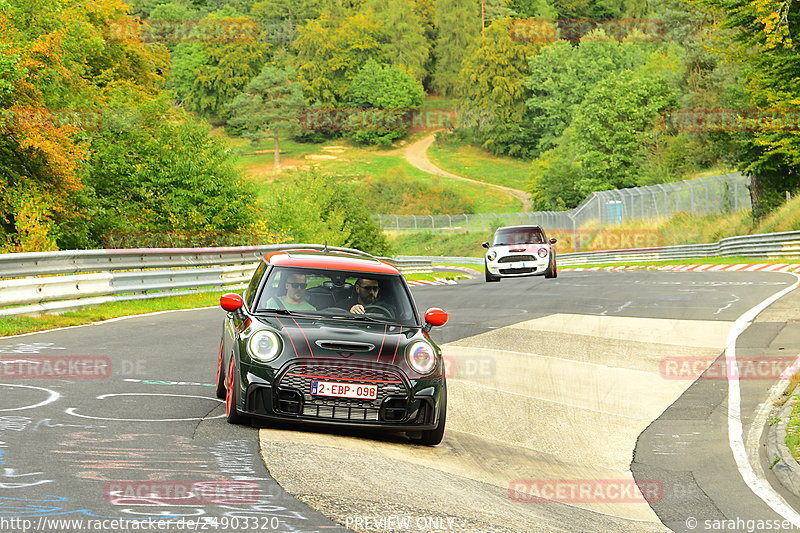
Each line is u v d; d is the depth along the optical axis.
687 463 29.78
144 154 143.00
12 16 120.75
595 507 23.88
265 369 27.27
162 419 27.89
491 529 19.50
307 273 31.31
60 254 58.53
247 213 145.38
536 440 32.28
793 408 35.59
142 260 70.50
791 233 131.50
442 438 29.83
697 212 199.50
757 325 58.66
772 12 137.50
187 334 51.09
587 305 73.00
